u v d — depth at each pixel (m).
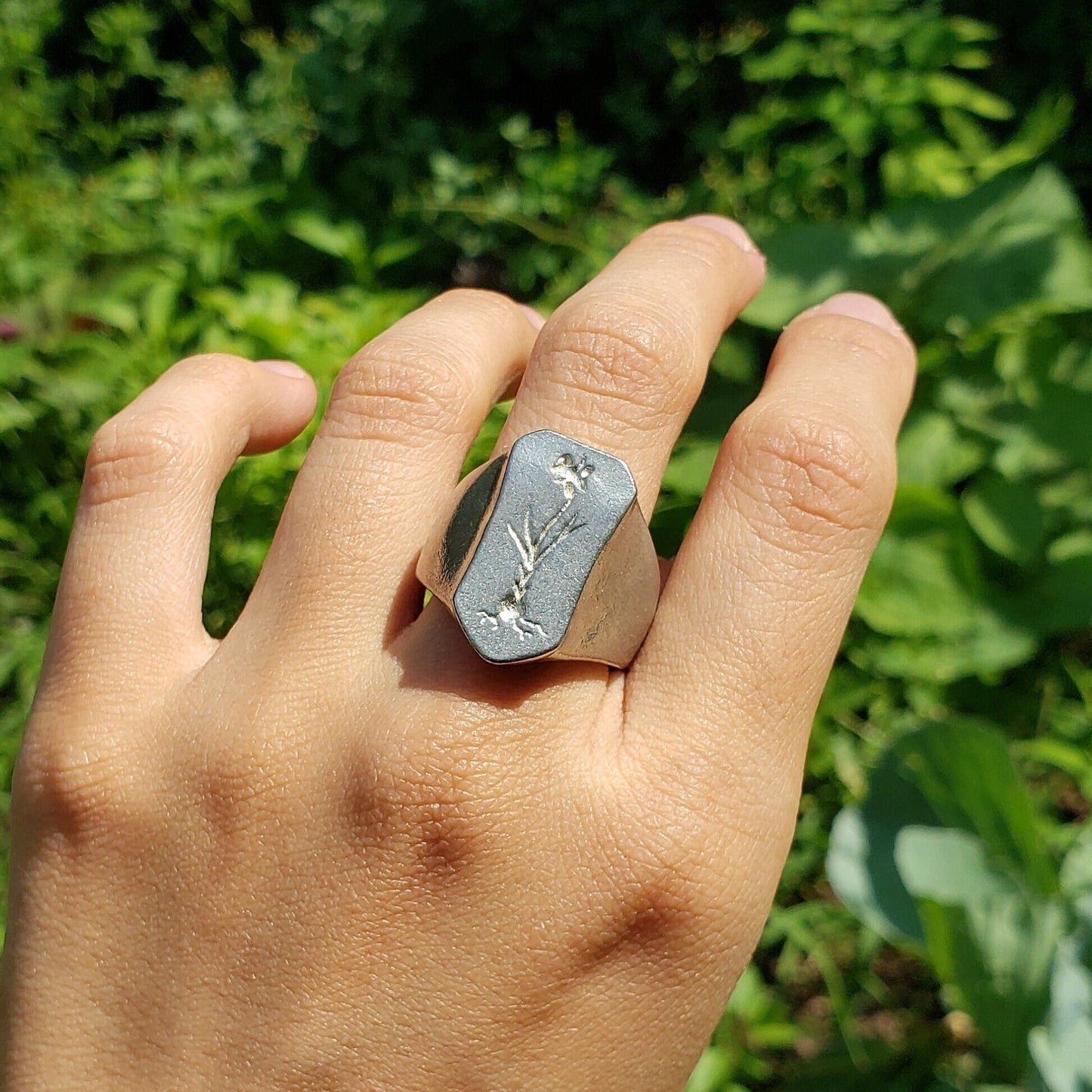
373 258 0.37
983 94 0.40
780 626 0.13
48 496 0.31
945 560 0.28
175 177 0.39
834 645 0.13
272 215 0.40
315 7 0.48
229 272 0.37
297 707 0.13
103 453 0.14
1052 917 0.20
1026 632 0.28
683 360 0.14
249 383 0.16
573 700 0.13
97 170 0.44
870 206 0.39
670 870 0.12
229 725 0.13
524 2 0.45
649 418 0.14
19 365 0.31
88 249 0.37
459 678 0.13
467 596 0.12
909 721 0.27
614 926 0.12
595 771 0.13
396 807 0.12
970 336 0.30
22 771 0.14
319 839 0.13
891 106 0.37
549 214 0.40
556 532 0.12
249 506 0.28
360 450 0.14
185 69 0.47
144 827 0.13
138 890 0.13
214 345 0.32
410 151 0.42
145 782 0.13
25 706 0.29
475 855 0.12
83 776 0.13
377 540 0.13
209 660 0.14
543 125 0.47
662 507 0.29
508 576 0.12
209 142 0.42
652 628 0.13
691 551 0.13
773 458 0.13
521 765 0.12
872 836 0.23
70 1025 0.13
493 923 0.12
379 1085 0.12
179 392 0.15
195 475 0.15
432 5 0.44
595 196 0.41
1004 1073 0.21
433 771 0.12
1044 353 0.30
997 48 0.42
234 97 0.45
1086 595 0.28
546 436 0.12
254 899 0.13
